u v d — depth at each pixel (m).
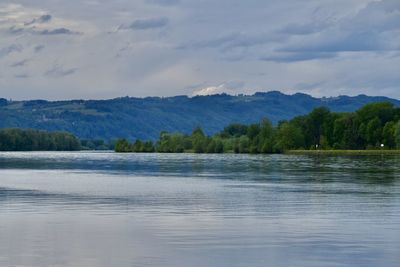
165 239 43.38
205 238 43.72
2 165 188.38
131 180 109.00
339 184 93.75
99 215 56.31
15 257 37.72
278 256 37.75
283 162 195.50
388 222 51.06
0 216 55.72
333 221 51.75
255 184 95.69
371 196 73.19
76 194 78.88
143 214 56.94
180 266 35.38
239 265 35.50
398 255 37.91
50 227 49.06
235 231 46.69
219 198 72.12
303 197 72.56
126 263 36.16
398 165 165.38
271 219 53.16
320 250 39.41
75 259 37.19
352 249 39.66
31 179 113.56
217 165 177.00
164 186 92.81
